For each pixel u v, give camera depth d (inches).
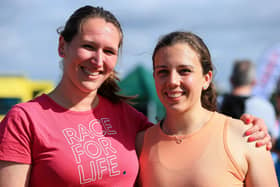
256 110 147.3
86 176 73.8
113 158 78.3
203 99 90.2
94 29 76.7
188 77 77.7
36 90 352.8
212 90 90.0
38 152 73.0
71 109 80.4
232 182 74.3
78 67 77.8
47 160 72.6
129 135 86.7
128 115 91.4
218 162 74.8
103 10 80.5
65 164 72.5
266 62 325.4
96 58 77.1
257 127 78.8
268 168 75.5
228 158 74.9
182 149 79.0
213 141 77.4
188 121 80.7
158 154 81.1
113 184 77.4
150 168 80.7
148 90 365.1
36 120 74.0
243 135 77.4
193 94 78.8
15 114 72.9
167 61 77.9
